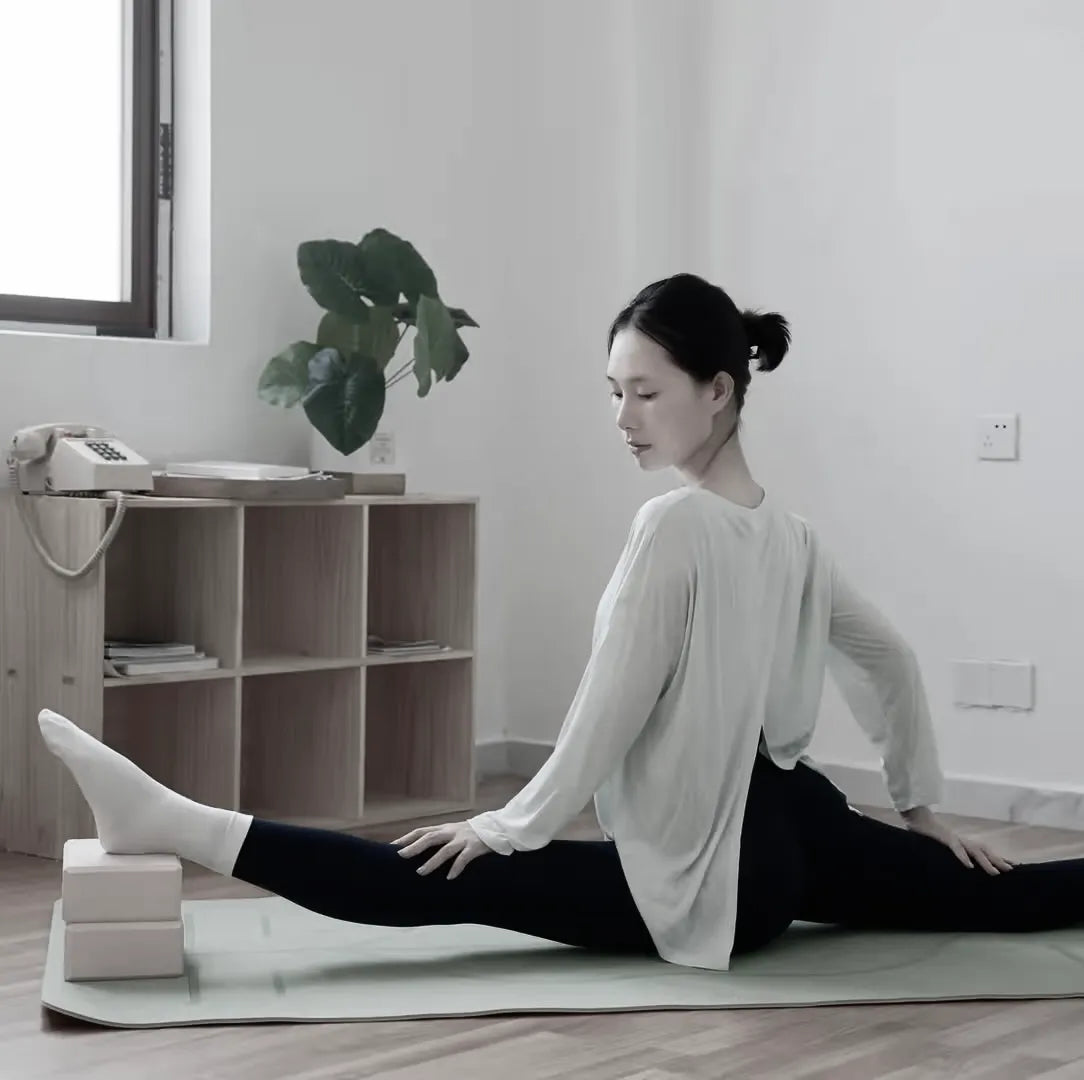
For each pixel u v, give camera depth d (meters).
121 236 4.06
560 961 2.54
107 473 3.41
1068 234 3.81
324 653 3.88
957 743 3.98
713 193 4.31
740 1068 2.06
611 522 4.50
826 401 4.15
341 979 2.44
